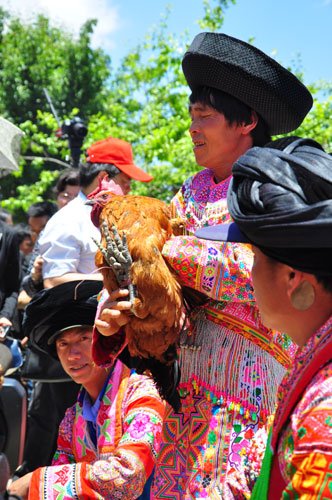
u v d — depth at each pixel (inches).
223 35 83.7
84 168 150.6
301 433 46.1
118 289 77.6
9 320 167.0
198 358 83.6
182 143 402.0
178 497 82.4
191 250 78.5
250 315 82.2
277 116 86.0
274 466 52.0
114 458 89.6
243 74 82.6
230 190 55.3
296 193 49.4
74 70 913.5
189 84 90.4
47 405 154.4
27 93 888.3
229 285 78.4
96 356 85.9
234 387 81.2
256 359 81.7
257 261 53.9
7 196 781.9
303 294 51.3
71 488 87.7
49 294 107.8
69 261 136.0
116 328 80.7
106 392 100.2
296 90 84.7
